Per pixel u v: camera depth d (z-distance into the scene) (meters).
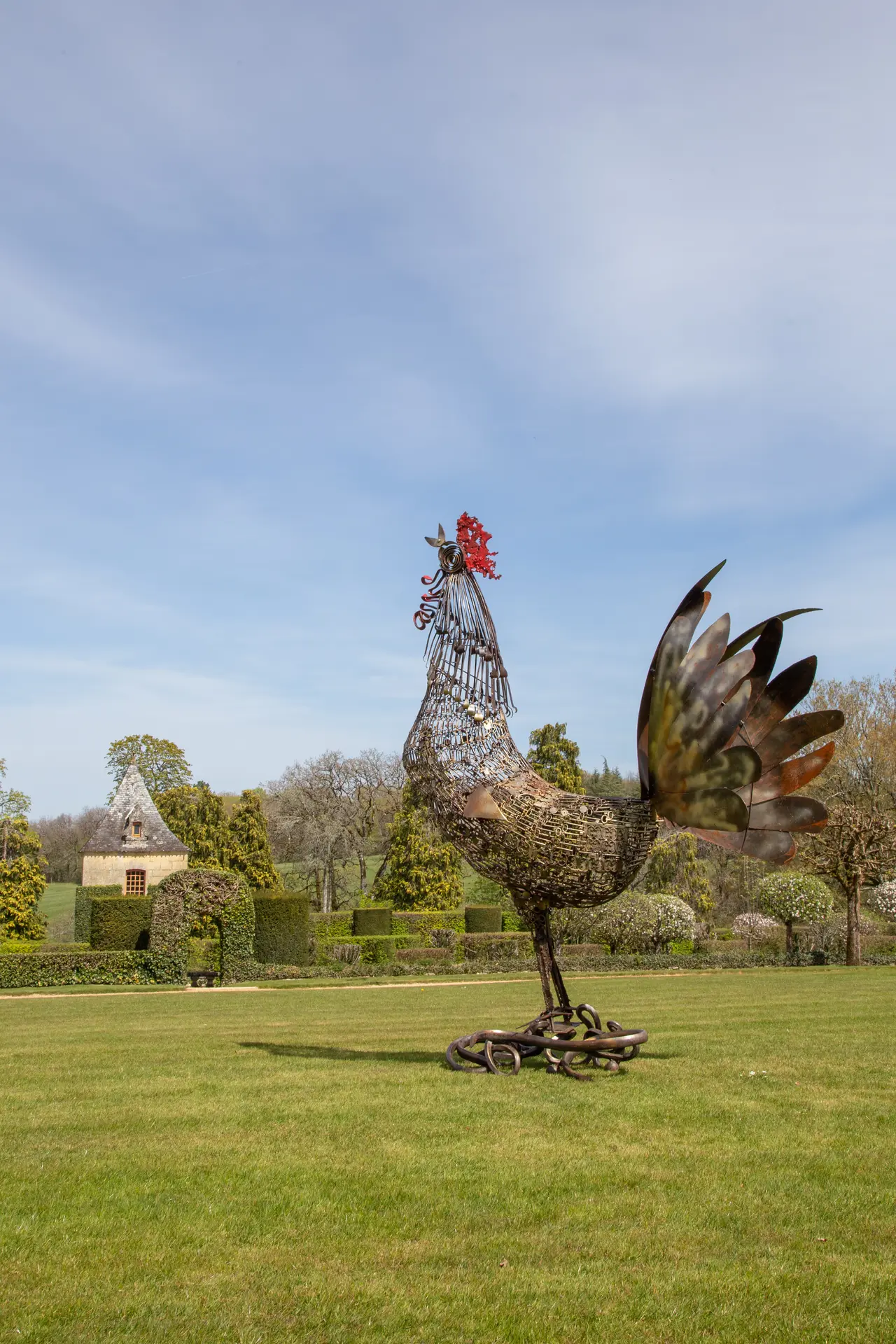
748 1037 11.02
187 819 50.16
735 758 7.57
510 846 8.37
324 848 49.47
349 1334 3.88
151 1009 16.64
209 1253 4.67
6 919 34.06
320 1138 6.59
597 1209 5.23
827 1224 5.01
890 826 25.69
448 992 19.36
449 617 9.02
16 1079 8.97
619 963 25.20
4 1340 3.80
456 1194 5.45
